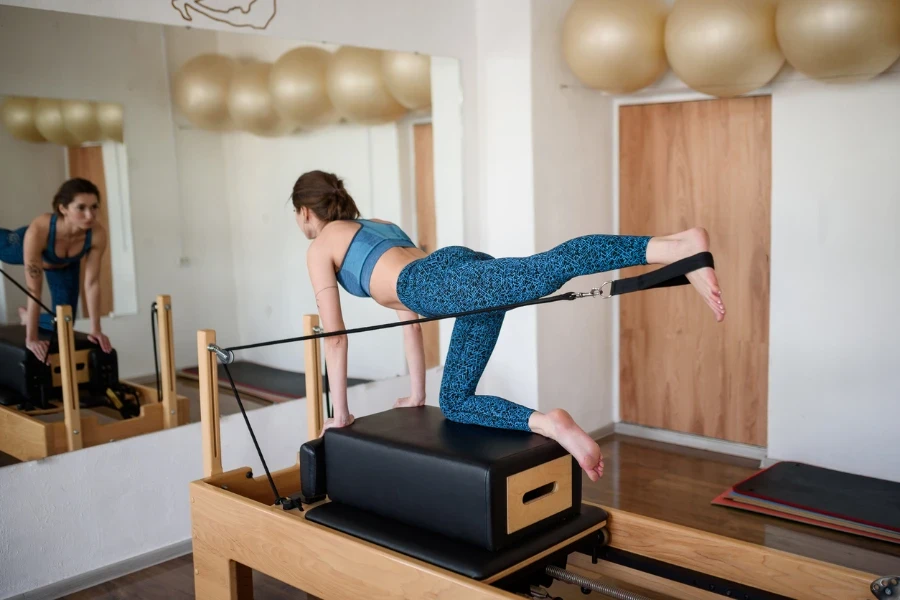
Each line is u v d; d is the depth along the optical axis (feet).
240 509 7.56
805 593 6.43
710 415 14.26
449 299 6.79
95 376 9.94
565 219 13.99
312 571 6.97
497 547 6.40
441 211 13.47
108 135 9.89
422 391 8.44
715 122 13.65
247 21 10.85
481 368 7.52
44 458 9.38
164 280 10.55
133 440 10.16
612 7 11.85
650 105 14.38
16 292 9.37
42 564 9.36
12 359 9.35
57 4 9.27
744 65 10.88
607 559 7.52
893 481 11.91
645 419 15.15
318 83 11.65
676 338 14.52
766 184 13.17
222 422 10.97
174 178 10.49
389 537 6.73
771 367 13.03
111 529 9.96
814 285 12.43
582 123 14.17
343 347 7.65
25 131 9.29
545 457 6.78
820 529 10.62
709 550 6.93
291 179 11.59
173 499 10.56
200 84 10.54
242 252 11.18
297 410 11.84
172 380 10.69
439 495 6.64
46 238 9.52
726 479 12.66
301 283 11.74
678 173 14.19
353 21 12.02
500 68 13.50
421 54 12.91
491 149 13.84
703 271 5.65
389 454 6.99
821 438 12.62
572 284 14.23
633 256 6.08
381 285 7.38
